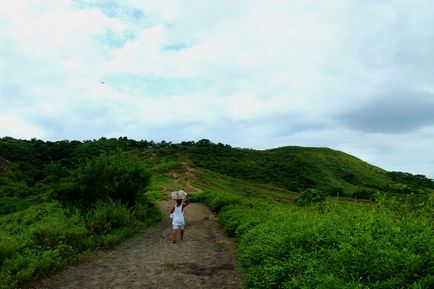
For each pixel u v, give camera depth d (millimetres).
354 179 138625
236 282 9555
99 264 11492
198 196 38594
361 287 5254
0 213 36531
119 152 23094
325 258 6773
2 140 112062
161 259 12258
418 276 5180
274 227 11016
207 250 13820
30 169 77938
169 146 145125
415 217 8750
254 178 112188
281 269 7234
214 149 142500
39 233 12773
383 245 6184
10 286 8406
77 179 18438
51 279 9797
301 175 124812
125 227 16875
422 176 146500
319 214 12328
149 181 23328
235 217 17875
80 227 14328
